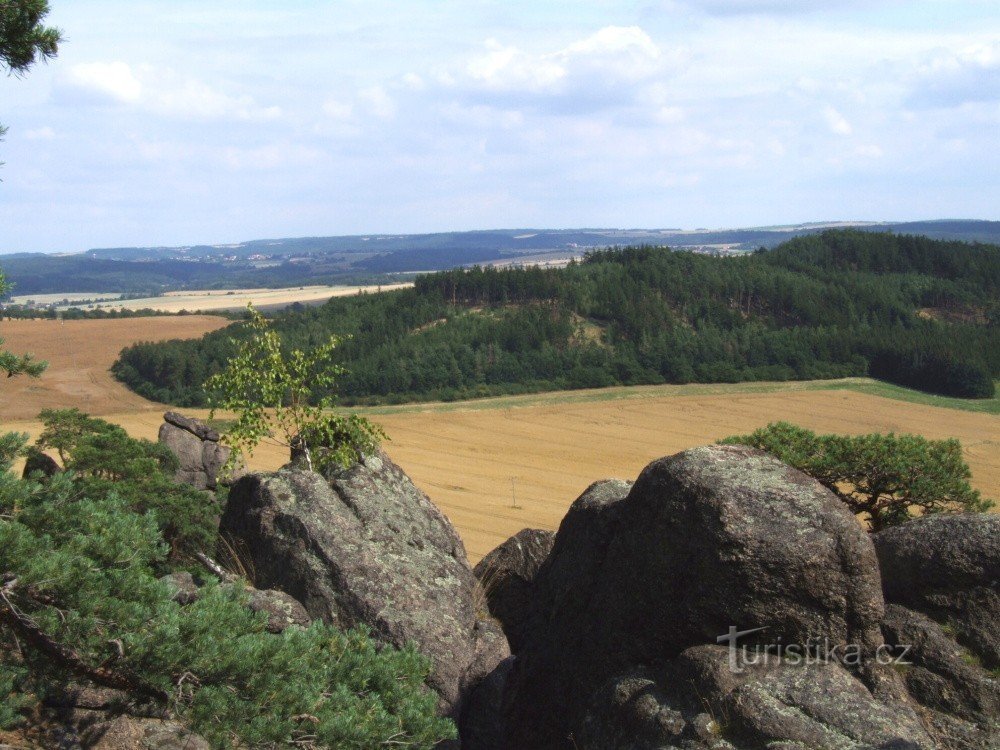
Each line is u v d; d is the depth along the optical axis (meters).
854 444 24.00
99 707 9.89
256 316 14.73
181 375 134.75
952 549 8.59
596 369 149.88
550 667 10.02
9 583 8.29
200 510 27.34
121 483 27.73
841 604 8.01
